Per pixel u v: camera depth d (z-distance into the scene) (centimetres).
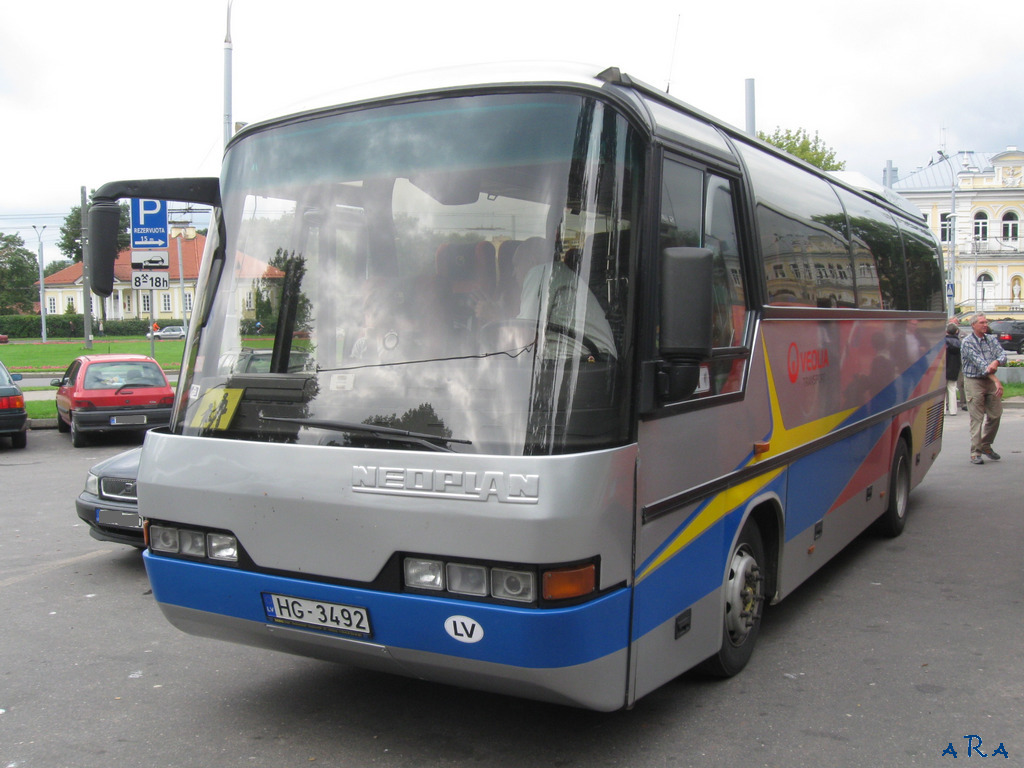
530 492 338
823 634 593
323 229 414
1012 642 574
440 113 400
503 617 341
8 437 1734
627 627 375
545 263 365
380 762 412
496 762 411
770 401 526
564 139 375
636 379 374
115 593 696
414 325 381
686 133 438
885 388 797
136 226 1631
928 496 1077
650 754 418
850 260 708
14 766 414
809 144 3262
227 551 404
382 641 370
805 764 410
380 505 362
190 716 466
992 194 7800
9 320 9094
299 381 395
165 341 7494
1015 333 4734
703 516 441
